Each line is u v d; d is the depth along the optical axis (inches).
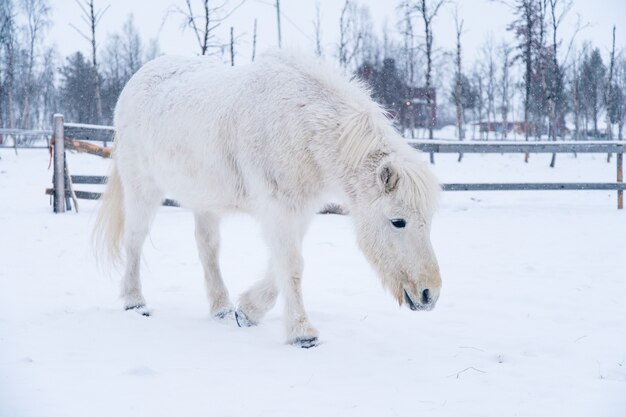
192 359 142.5
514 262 270.1
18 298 202.2
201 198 179.3
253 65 173.6
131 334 163.3
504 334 167.2
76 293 214.1
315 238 332.8
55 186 386.3
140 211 198.5
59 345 150.9
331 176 159.0
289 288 158.2
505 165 870.4
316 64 167.9
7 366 132.6
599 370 134.3
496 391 121.3
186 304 203.9
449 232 355.3
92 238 210.7
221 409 109.6
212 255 191.8
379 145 153.3
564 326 174.2
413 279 143.4
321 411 109.2
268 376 130.2
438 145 465.7
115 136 208.1
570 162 942.4
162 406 110.6
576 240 325.7
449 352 150.6
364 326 175.9
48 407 108.0
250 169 161.8
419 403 113.9
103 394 116.1
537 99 1382.9
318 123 157.6
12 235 315.0
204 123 171.9
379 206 147.7
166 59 207.0
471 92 1717.5
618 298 206.2
